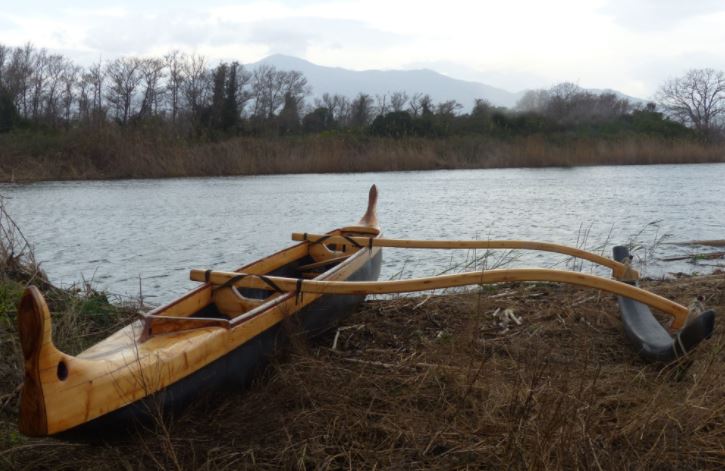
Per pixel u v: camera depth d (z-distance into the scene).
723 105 60.53
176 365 4.12
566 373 4.70
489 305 7.05
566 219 16.50
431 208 18.72
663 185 25.91
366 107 59.88
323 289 5.49
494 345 5.87
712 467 3.83
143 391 3.89
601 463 3.76
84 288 8.58
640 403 4.53
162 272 10.71
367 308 7.16
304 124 57.28
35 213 17.80
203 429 4.33
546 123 43.59
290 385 4.82
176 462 3.70
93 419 3.63
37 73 51.53
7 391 4.73
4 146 30.52
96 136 31.89
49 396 3.41
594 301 7.24
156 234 14.38
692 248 12.16
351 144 37.91
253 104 61.88
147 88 51.62
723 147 43.28
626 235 14.08
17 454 4.05
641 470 3.71
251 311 4.95
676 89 61.69
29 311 3.36
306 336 5.76
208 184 27.72
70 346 5.47
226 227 15.41
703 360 5.22
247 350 4.83
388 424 4.35
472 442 4.12
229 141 36.31
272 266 7.23
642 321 6.12
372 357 5.71
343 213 17.89
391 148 37.81
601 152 40.22
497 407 4.44
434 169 37.59
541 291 7.76
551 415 4.11
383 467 3.90
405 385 5.00
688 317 5.58
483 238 13.66
